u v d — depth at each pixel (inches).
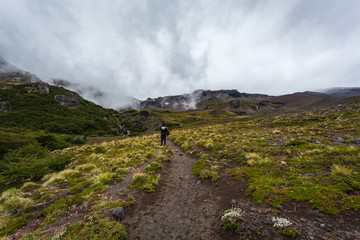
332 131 588.1
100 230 188.7
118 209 226.7
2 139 786.2
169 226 212.7
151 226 213.0
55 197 281.1
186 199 281.9
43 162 543.5
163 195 298.2
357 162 267.7
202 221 217.5
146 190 305.4
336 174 246.4
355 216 166.1
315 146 399.2
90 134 4060.0
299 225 169.5
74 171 438.0
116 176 374.0
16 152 671.8
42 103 5472.4
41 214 226.2
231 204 240.1
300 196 211.9
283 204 206.5
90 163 520.1
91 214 222.5
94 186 318.0
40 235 184.2
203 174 364.5
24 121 3799.2
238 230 179.8
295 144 463.8
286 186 246.1
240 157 428.1
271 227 175.2
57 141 1195.3
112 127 5964.6
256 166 348.2
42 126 3784.5
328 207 183.8
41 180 451.8
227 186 301.6
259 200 224.4
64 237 179.2
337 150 331.6
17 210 246.1
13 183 453.1
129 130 6879.9
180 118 7293.3
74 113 5895.7
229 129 1172.5
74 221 208.8
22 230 198.2
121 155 615.5
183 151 670.5
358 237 143.0
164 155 530.6
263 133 750.5
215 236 186.4
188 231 201.8
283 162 330.6
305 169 290.0
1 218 225.1
